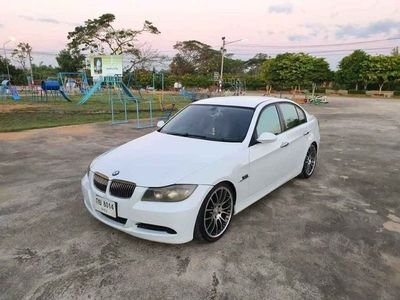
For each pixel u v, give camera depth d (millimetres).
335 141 9531
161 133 4445
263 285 2787
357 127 12633
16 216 4020
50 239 3471
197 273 2928
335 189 5211
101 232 3613
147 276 2873
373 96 46156
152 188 3084
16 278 2830
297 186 5293
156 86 52844
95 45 51938
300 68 36969
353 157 7492
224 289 2725
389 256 3295
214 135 4148
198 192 3182
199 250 3295
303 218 4102
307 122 5539
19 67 71562
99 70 22406
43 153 7379
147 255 3189
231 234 3639
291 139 4801
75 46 51625
